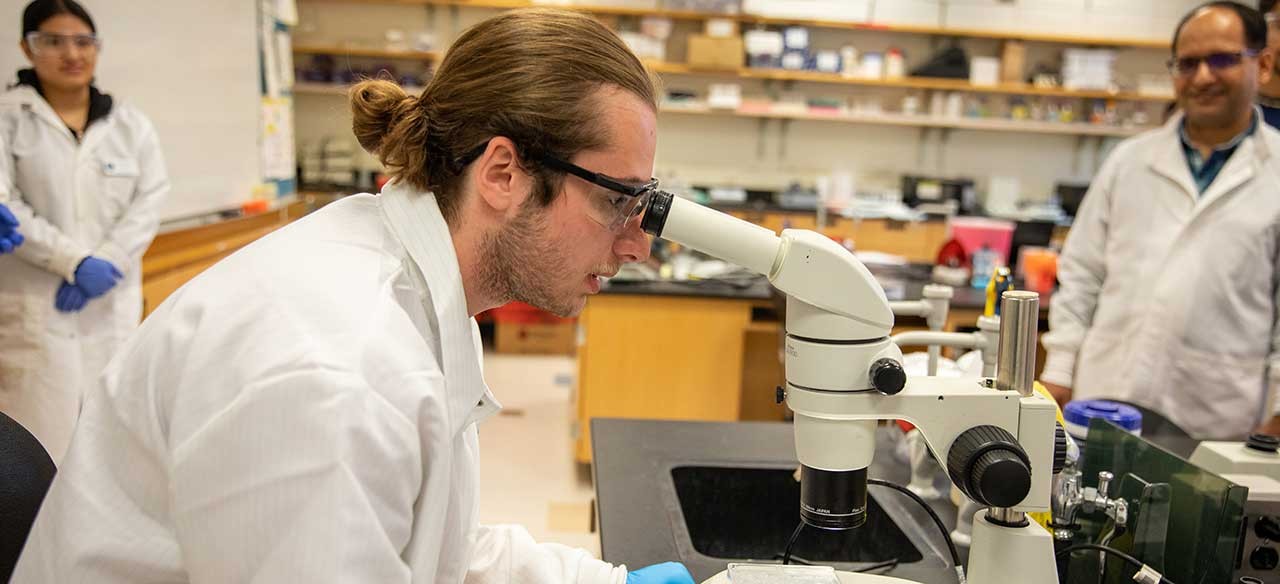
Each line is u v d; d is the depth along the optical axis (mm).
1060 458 979
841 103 6477
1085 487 1300
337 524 671
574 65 838
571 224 872
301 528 670
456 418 886
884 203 6316
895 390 902
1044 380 2510
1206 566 1104
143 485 780
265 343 714
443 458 781
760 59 6289
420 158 871
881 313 907
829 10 6395
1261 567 1194
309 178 6262
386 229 875
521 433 4168
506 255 890
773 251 896
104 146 2854
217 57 4445
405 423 730
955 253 3676
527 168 848
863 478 960
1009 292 941
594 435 1783
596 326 3475
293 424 682
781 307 3129
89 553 764
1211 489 1104
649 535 1326
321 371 694
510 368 5289
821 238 907
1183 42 2230
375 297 788
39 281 2672
